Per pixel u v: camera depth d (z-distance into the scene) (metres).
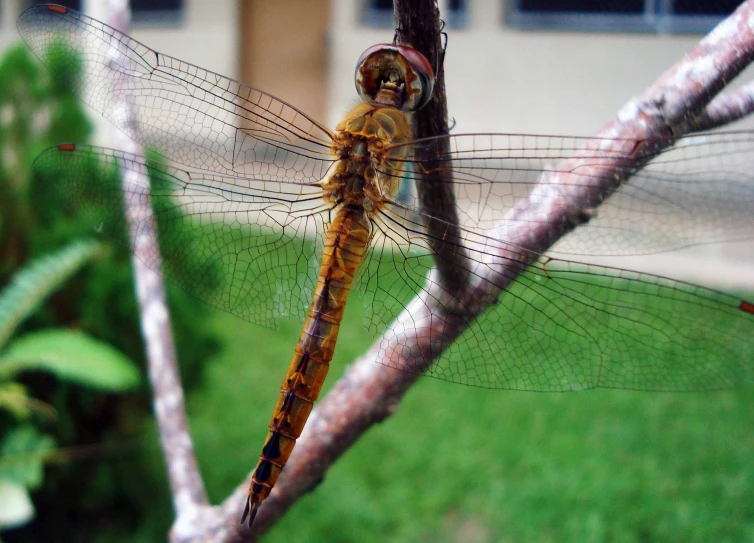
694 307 0.12
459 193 0.12
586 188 0.11
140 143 0.13
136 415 0.23
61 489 0.23
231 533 0.12
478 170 0.12
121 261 0.22
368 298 0.13
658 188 0.12
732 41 0.11
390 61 0.12
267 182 0.13
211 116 0.13
